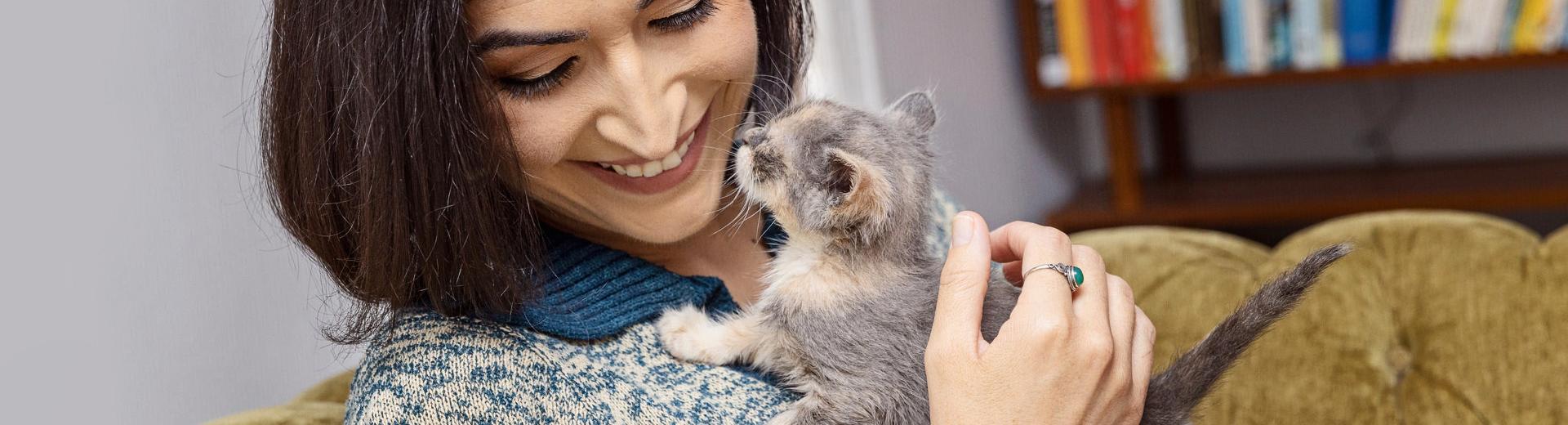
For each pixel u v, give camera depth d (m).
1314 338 1.90
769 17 1.40
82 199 1.33
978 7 3.06
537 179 1.13
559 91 1.06
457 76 1.01
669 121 1.09
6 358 1.23
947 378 1.12
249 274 1.60
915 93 1.67
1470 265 1.89
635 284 1.27
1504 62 2.91
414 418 1.09
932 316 1.29
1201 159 3.81
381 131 1.01
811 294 1.33
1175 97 3.69
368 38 1.00
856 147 1.41
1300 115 3.69
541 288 1.15
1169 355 1.93
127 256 1.39
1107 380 1.16
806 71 1.53
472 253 1.06
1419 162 3.57
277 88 1.08
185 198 1.49
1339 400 1.88
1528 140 3.51
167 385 1.44
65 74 1.31
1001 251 1.34
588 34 1.03
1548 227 3.54
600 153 1.11
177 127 1.47
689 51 1.11
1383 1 3.00
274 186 1.11
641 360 1.20
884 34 2.50
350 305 1.28
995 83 3.10
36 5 1.28
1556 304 1.84
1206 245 2.01
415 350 1.12
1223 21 3.09
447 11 0.99
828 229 1.34
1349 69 3.02
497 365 1.12
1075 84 3.18
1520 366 1.85
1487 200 2.95
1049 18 3.16
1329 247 1.34
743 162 1.43
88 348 1.33
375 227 1.04
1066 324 1.11
